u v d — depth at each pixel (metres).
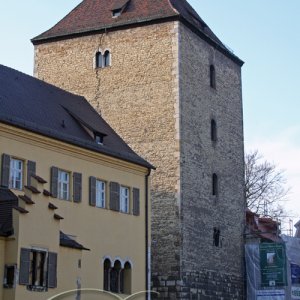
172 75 43.88
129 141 44.41
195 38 46.03
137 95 44.75
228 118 48.97
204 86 46.44
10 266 26.11
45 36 47.81
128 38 45.66
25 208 26.66
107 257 35.72
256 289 47.69
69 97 41.84
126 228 37.41
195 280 42.41
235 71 50.75
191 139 44.09
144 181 39.56
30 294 26.48
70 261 28.83
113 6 47.09
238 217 48.59
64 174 34.06
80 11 48.47
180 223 41.72
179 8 46.34
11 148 31.03
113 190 36.88
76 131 36.72
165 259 41.62
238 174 49.34
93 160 35.88
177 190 42.22
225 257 46.22
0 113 30.64
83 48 46.91
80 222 34.31
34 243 26.89
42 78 47.81
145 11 45.66
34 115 34.62
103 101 45.72
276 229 55.03
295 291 50.28
